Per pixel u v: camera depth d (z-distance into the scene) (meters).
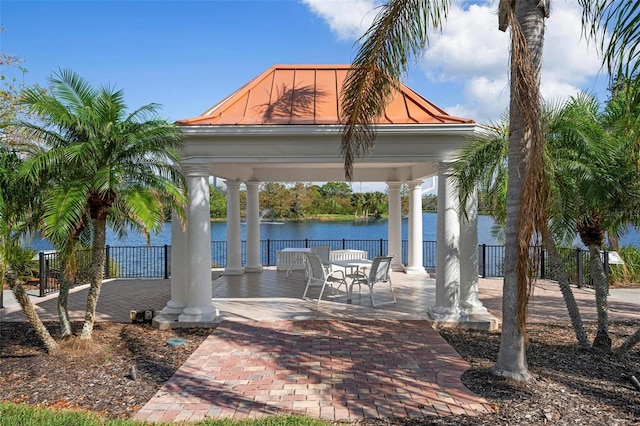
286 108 9.30
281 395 5.39
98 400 5.29
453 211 8.71
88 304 7.29
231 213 15.16
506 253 5.80
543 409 4.87
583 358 6.65
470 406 5.01
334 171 15.46
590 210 7.26
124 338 7.95
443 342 7.54
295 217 43.56
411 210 15.70
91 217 7.12
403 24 6.81
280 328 8.46
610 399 5.12
